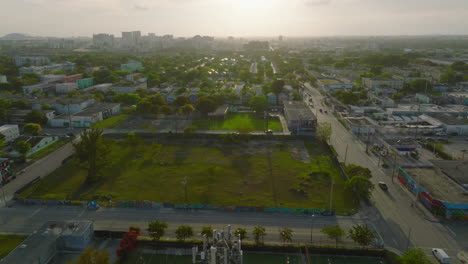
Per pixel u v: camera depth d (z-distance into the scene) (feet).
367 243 256.11
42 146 481.46
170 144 503.20
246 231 286.87
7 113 597.11
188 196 345.72
